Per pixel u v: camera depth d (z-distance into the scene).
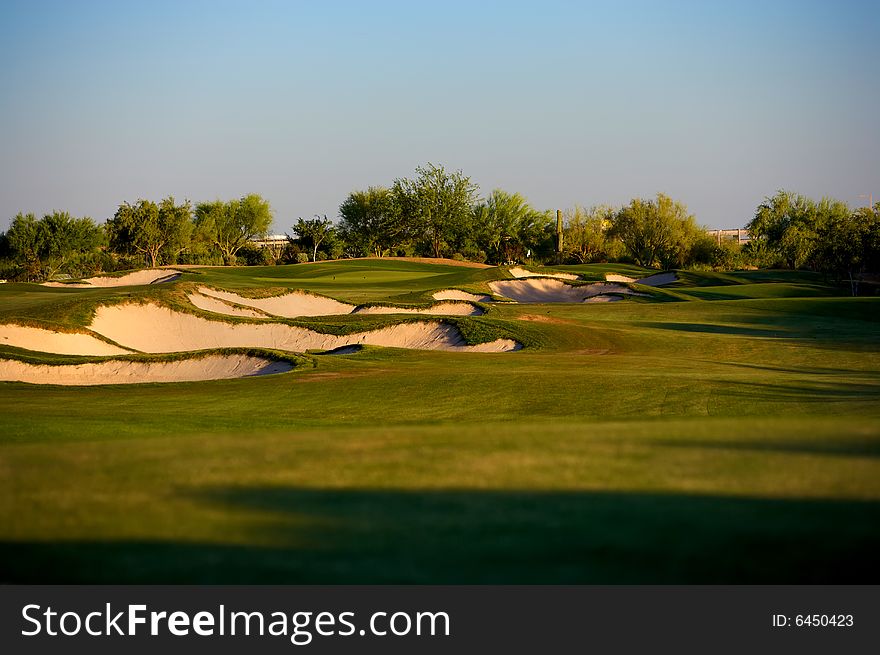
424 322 45.62
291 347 44.84
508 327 44.94
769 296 79.94
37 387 29.55
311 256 144.50
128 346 44.22
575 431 12.08
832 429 11.84
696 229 137.50
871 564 7.00
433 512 8.25
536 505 8.34
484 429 12.70
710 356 40.34
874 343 44.88
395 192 146.50
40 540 7.71
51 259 124.88
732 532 7.58
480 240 152.62
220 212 151.75
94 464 10.16
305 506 8.48
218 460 10.31
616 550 7.30
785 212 137.88
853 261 84.19
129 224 127.56
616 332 46.28
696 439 11.16
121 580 7.09
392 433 12.38
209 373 34.34
